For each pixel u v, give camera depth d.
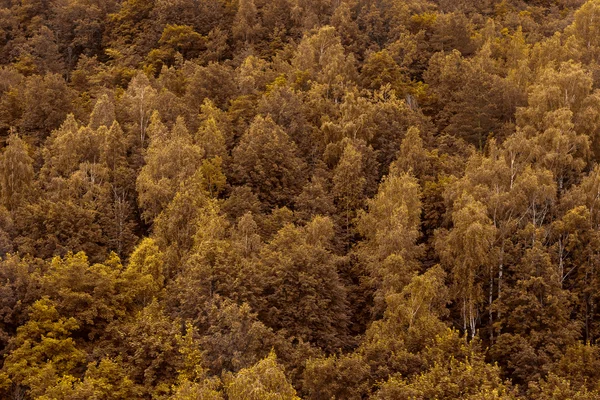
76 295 55.88
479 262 64.81
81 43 141.62
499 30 133.88
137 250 64.50
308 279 61.53
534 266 64.75
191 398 42.31
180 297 57.91
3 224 70.06
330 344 60.28
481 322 68.81
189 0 138.75
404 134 94.38
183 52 132.50
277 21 136.62
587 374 54.44
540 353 57.72
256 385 41.28
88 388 46.38
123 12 144.50
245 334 52.25
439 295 63.62
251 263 61.94
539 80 96.88
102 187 78.69
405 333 58.56
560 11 151.75
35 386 48.62
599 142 83.62
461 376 49.25
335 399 51.09
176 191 75.31
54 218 71.00
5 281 57.03
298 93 102.19
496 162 75.75
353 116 94.69
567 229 69.81
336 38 117.69
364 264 72.75
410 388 47.72
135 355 50.91
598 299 67.50
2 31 141.00
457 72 108.12
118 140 83.56
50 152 87.31
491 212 71.12
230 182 85.56
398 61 117.25
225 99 104.12
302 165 89.19
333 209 81.69
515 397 50.34
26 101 101.88
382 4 134.88
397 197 76.12
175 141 78.50
